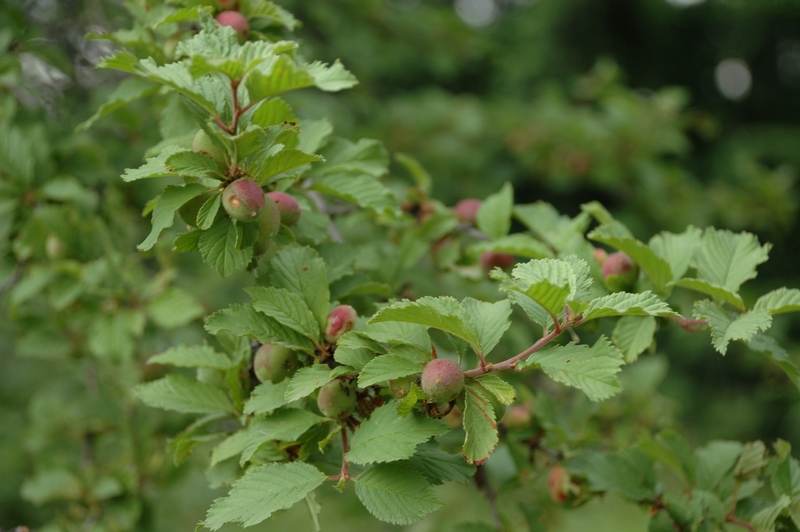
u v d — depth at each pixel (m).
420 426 0.56
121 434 1.02
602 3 2.98
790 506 0.64
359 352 0.58
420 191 0.83
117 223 0.98
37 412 1.03
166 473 0.94
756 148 2.88
